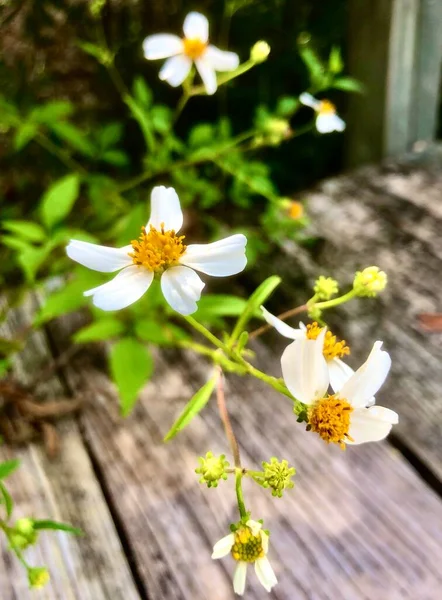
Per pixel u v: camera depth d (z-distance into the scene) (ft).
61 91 0.80
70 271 0.56
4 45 0.72
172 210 0.30
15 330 0.51
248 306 0.32
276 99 0.89
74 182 0.48
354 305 0.52
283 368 0.27
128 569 0.35
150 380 0.46
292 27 0.85
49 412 0.42
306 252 0.60
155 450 0.41
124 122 0.85
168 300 0.28
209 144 0.63
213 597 0.33
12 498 0.38
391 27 0.67
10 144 0.78
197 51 0.52
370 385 0.27
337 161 0.92
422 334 0.49
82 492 0.38
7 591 0.33
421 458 0.40
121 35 0.79
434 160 0.74
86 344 0.49
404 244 0.59
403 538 0.36
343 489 0.38
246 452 0.40
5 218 0.74
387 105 0.72
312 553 0.35
